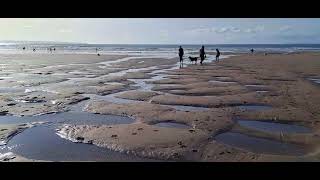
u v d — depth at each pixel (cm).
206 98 1566
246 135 970
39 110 1298
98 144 882
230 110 1293
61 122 1121
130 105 1395
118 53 7862
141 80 2303
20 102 1465
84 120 1152
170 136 943
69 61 4516
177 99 1541
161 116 1193
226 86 1967
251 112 1254
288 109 1308
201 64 3634
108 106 1373
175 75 2595
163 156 794
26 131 1009
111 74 2720
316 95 1639
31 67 3456
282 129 1041
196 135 952
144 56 6041
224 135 972
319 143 891
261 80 2264
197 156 795
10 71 2980
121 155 805
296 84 2052
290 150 841
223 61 4328
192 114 1219
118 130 1007
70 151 831
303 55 5950
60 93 1709
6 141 906
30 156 796
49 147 859
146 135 953
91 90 1831
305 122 1116
